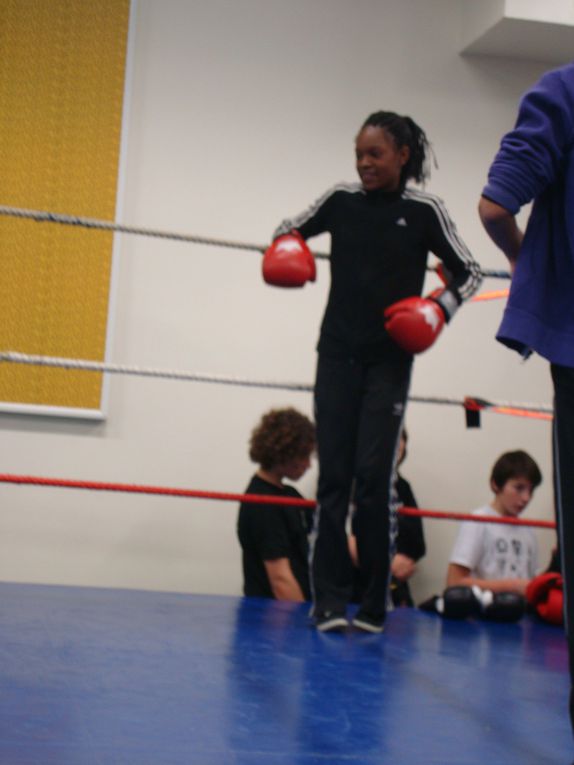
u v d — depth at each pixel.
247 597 2.96
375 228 2.53
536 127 1.44
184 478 4.02
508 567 3.58
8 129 3.82
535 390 4.37
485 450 4.32
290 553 3.34
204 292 4.07
